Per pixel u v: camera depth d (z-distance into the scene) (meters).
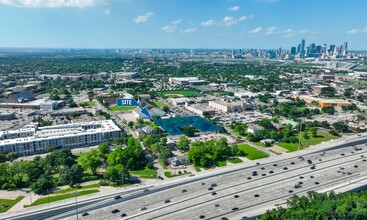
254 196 196.62
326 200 169.38
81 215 173.62
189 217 171.00
